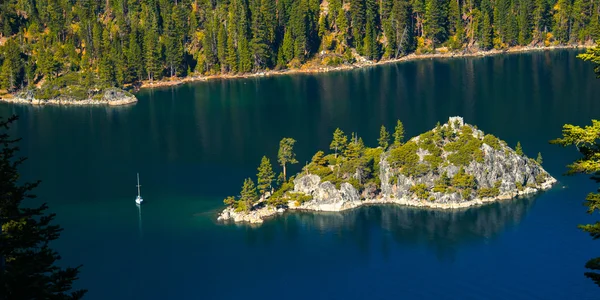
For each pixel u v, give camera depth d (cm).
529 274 14325
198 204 18550
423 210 17488
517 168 18288
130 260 15588
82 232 17025
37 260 6275
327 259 15388
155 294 14238
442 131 18538
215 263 15375
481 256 15138
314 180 18312
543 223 16412
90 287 14525
